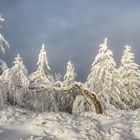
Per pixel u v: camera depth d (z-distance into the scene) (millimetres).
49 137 13125
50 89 22297
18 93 20094
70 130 14023
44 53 32031
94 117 19203
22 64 20812
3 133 12906
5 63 21031
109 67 31844
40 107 22094
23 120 15148
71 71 33531
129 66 39250
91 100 22328
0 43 20234
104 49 32469
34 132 13617
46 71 31984
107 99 30078
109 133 14945
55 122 14789
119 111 22250
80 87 21062
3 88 18547
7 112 15969
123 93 34062
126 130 15875
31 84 22078
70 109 25688
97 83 31391
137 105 37594
